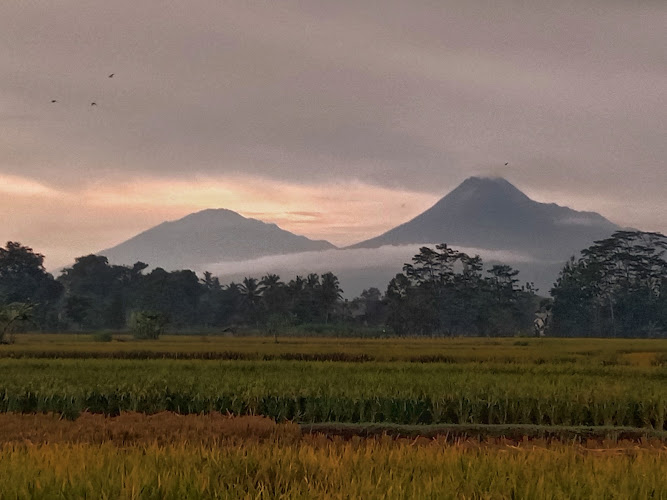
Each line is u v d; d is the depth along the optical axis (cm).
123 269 18900
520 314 17012
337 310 17800
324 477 1018
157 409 2622
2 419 1955
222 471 1033
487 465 1103
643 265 17275
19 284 15888
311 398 2509
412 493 930
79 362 4150
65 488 919
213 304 17650
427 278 18200
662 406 2356
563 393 2486
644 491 959
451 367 3856
